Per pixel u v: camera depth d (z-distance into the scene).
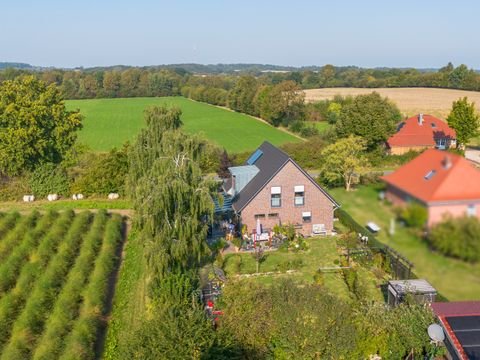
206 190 25.58
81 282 24.84
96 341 20.61
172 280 20.59
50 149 46.66
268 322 16.56
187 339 15.43
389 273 24.41
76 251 29.84
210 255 28.89
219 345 15.52
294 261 27.59
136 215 25.55
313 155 46.38
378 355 17.03
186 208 25.58
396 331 16.97
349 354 16.17
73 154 47.84
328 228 33.28
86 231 33.53
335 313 16.59
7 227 33.84
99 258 28.27
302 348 16.00
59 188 43.91
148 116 36.06
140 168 33.06
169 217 25.08
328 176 24.97
